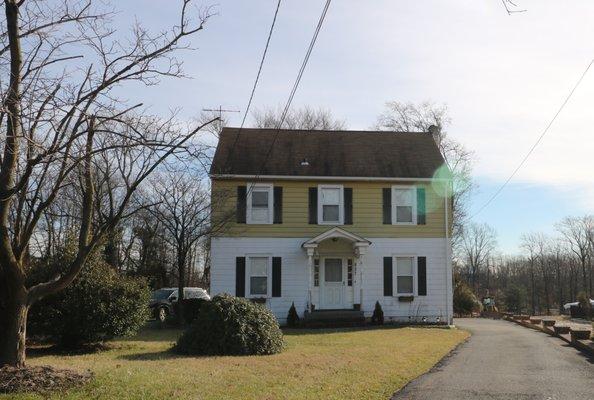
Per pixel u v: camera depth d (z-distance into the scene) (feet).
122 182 85.56
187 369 34.60
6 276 29.81
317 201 81.97
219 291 79.05
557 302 246.47
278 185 81.66
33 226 30.76
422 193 84.02
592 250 238.68
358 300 80.48
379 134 92.68
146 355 43.16
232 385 30.04
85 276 46.60
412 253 82.64
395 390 32.55
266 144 86.99
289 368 36.81
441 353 49.70
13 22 27.94
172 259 139.44
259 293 79.97
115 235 64.64
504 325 92.07
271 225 80.84
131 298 48.26
